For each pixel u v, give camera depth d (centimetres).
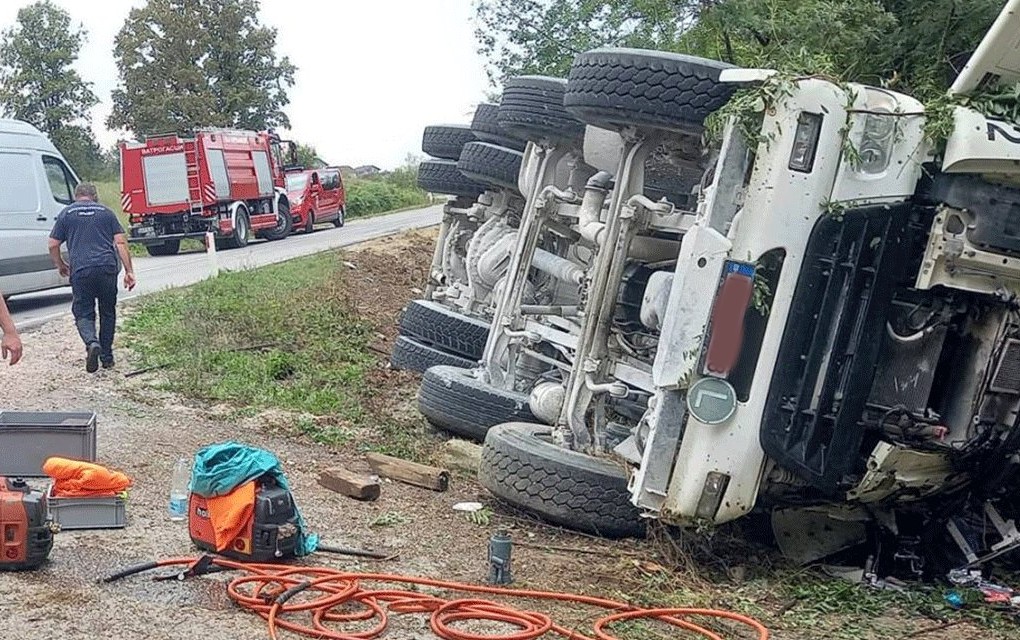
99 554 559
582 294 768
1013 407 578
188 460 768
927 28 941
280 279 1650
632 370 682
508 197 1077
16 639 443
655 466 587
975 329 581
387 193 4691
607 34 1683
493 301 1072
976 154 539
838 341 558
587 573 588
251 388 1026
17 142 1490
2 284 1420
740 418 567
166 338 1198
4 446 654
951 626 550
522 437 695
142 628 465
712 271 567
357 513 677
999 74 562
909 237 560
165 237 2620
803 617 548
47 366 1084
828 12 965
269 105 6378
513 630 495
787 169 555
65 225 1065
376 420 962
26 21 6247
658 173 720
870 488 583
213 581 532
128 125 6184
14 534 518
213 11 6244
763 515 662
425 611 510
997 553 624
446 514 689
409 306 1135
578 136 814
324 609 498
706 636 504
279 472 576
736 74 583
